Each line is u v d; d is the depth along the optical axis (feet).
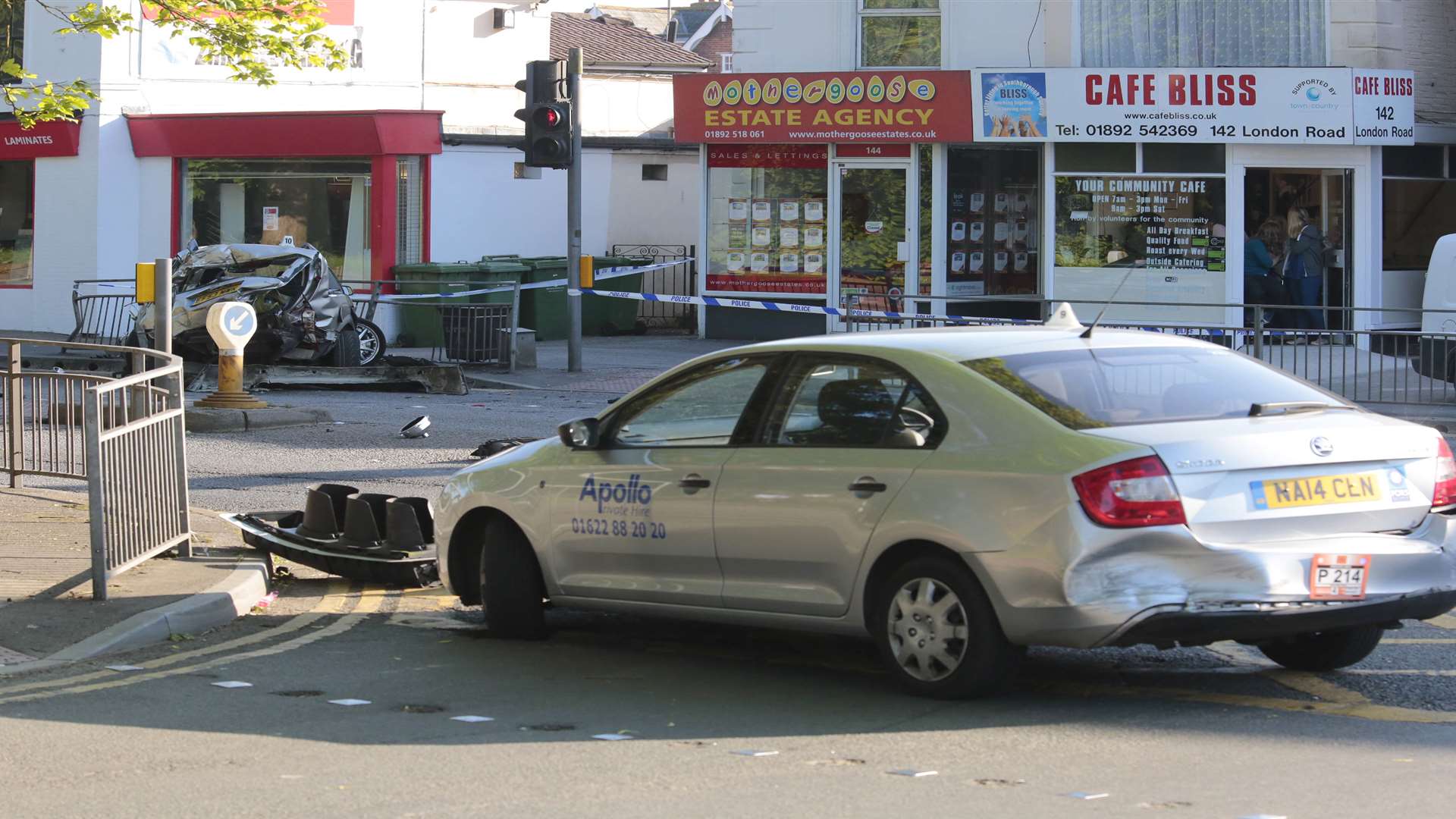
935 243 86.12
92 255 97.30
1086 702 23.20
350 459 50.80
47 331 98.94
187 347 71.56
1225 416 22.77
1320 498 21.99
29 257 99.91
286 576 34.81
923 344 24.09
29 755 20.66
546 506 27.35
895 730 21.67
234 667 26.30
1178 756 20.13
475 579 29.55
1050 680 24.71
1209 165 83.61
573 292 76.38
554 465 27.40
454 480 29.40
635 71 142.41
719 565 24.99
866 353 24.26
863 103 84.99
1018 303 86.63
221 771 19.88
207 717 22.80
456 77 104.12
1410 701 23.30
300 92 100.78
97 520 29.50
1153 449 21.30
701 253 90.94
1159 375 23.65
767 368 25.35
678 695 24.12
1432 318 67.26
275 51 47.24
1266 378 24.31
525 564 28.04
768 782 19.13
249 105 100.07
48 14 96.78
